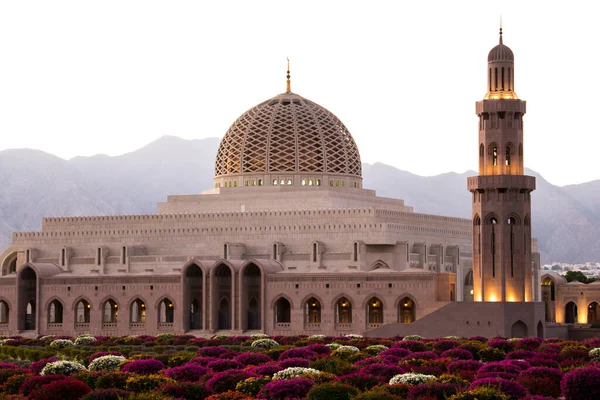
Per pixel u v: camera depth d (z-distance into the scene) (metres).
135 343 186.25
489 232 196.75
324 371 117.38
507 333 188.50
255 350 159.88
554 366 125.25
